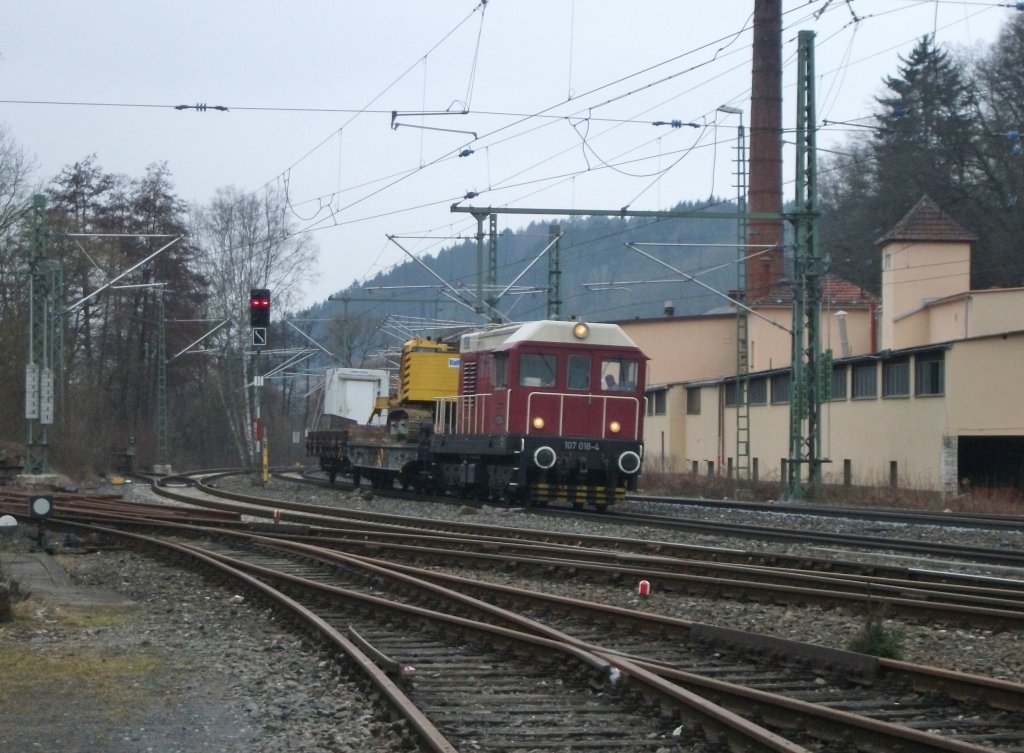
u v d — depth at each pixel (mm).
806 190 31688
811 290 31969
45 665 9781
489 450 27422
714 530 21938
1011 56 57781
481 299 30859
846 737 7352
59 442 48000
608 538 19297
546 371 26641
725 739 7301
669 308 64312
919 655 10539
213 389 70875
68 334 59656
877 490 35062
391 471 36688
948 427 36906
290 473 60469
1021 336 35719
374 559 16969
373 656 9688
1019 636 11391
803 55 31047
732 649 10312
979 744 7484
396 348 53031
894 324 51000
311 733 7723
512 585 15281
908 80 65125
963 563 17078
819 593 13195
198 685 9188
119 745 7418
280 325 81188
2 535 19891
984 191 60781
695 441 56375
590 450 26672
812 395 32344
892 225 65625
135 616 12812
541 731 7691
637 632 11359
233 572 14992
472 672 9586
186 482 47156
